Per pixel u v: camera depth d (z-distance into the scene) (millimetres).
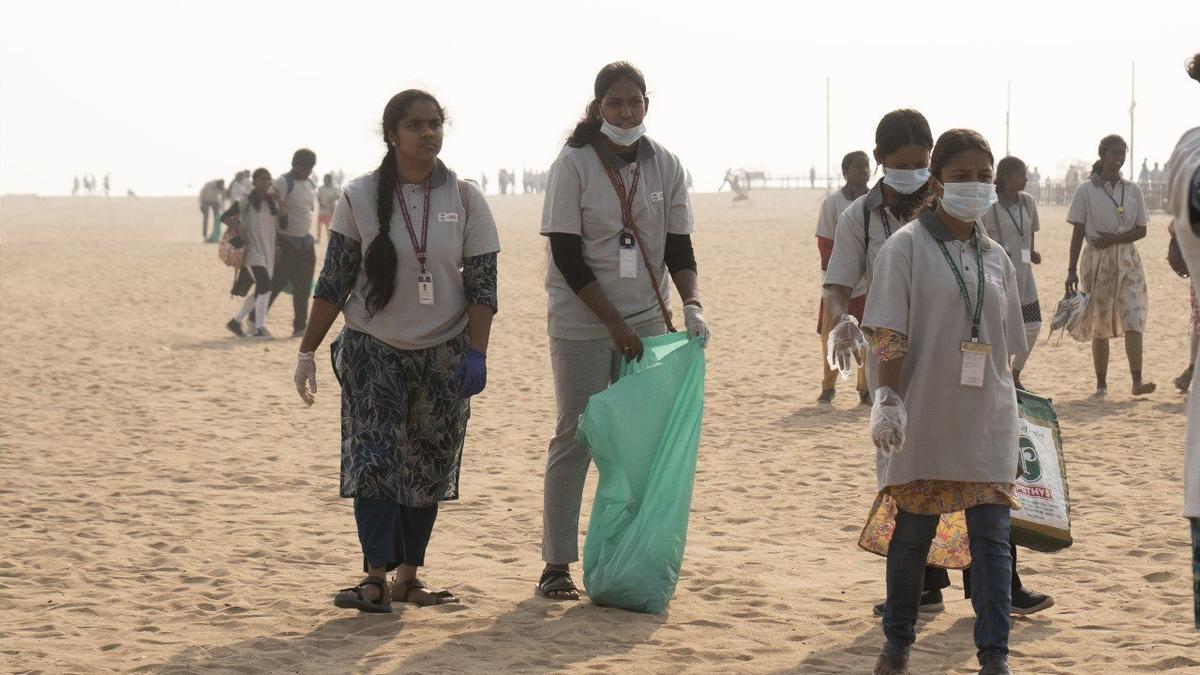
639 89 5992
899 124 5562
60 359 15797
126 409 12250
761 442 10430
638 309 6105
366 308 5754
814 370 14617
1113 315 11859
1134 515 7688
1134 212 11758
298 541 7391
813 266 29188
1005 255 4980
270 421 11617
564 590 6137
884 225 5613
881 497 5047
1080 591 6188
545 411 12219
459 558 7023
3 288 25266
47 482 9008
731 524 7793
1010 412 4828
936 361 4766
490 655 5289
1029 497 5551
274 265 17766
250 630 5664
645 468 5898
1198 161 3541
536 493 8680
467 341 5953
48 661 5254
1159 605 5918
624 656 5273
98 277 28047
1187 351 15273
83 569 6742
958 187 4773
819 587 6352
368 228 5750
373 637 5539
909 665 5109
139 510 8172
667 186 6152
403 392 5852
